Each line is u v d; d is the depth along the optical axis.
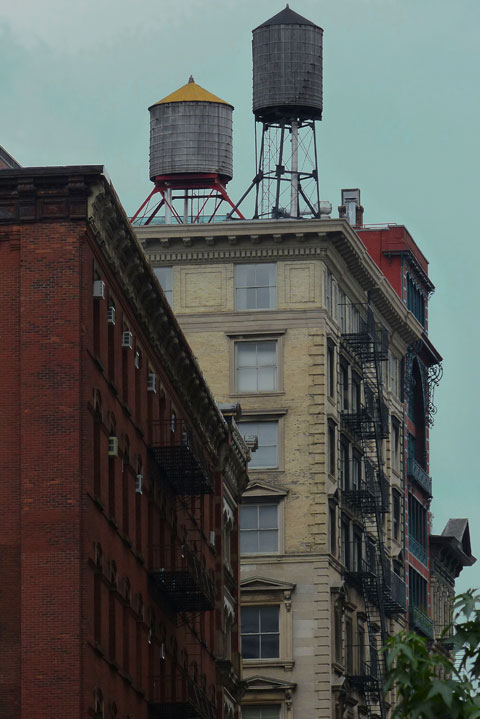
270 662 125.19
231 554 111.88
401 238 159.62
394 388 155.62
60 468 64.38
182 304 130.75
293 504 127.56
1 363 65.31
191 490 85.38
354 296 140.12
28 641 63.25
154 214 144.88
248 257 130.25
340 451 133.25
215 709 98.56
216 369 129.62
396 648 40.25
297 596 126.19
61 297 65.44
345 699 128.88
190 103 148.88
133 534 75.25
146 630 77.69
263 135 144.62
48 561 63.72
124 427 73.69
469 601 41.16
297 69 143.12
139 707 75.62
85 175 65.56
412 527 162.25
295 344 129.38
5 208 66.12
